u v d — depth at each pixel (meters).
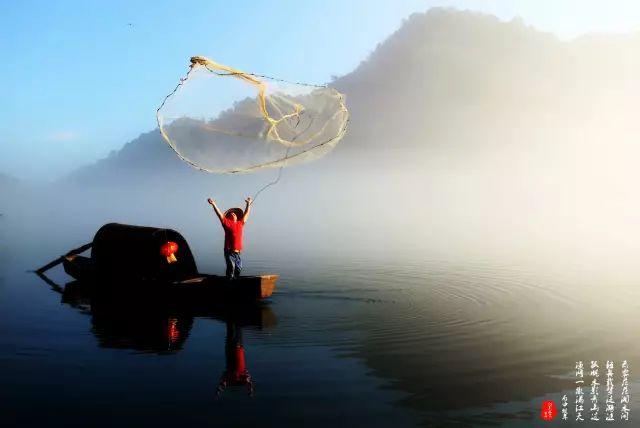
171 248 15.05
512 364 9.03
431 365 8.95
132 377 8.28
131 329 11.26
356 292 15.35
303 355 9.45
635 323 11.83
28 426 6.54
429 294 15.07
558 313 12.80
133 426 6.57
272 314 12.59
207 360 9.15
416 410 7.14
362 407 7.22
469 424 6.78
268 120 11.27
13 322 11.95
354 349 9.80
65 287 16.61
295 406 7.21
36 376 8.32
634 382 8.23
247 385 7.96
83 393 7.61
